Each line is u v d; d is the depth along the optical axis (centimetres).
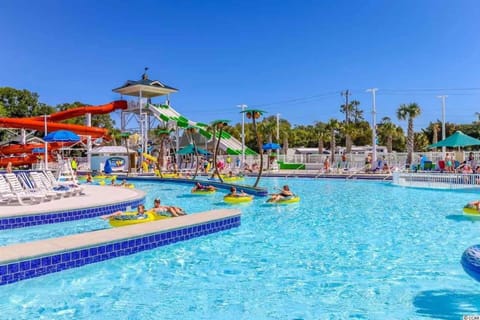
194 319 432
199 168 3303
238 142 4403
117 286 540
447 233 838
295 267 611
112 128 6347
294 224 965
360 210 1191
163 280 562
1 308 470
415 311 439
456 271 577
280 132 5794
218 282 548
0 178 1190
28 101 5025
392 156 2919
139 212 912
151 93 4238
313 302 471
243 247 739
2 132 4319
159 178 2564
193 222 811
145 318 436
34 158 3041
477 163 2409
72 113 3772
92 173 3106
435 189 1777
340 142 6144
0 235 851
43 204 1084
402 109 3198
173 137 4341
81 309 464
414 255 666
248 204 1349
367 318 425
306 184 2244
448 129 5631
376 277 556
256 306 463
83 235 684
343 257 662
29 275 561
